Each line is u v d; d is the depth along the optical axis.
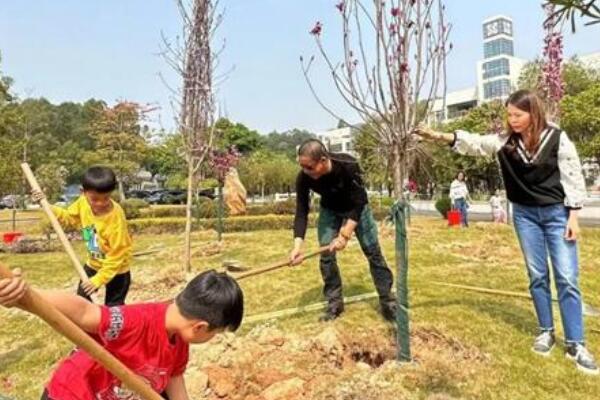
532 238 3.79
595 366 3.54
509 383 3.36
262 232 15.56
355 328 4.38
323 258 4.64
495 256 8.32
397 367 3.59
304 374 3.68
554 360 3.68
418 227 13.99
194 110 8.28
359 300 5.21
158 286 7.05
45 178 21.94
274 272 7.02
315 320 4.64
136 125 33.78
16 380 4.11
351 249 8.88
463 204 14.90
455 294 5.32
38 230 17.61
